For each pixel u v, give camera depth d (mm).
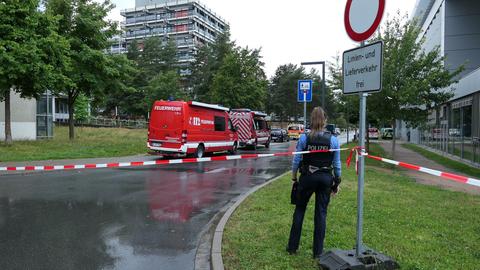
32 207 7691
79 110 57781
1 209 7504
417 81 15102
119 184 10633
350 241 5238
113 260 4875
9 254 5027
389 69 15086
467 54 26547
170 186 10438
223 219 6531
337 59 20000
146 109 61094
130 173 13000
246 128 25219
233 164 16688
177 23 120438
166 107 17531
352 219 6398
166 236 5906
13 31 16578
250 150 26156
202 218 6996
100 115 72312
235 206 7512
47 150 18000
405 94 14758
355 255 4367
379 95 15422
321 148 4594
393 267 4285
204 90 56281
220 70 37062
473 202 8117
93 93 24594
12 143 18938
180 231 6176
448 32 27000
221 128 20625
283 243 5223
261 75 44219
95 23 23172
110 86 24656
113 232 6074
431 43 35750
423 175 13641
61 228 6250
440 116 25844
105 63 23422
